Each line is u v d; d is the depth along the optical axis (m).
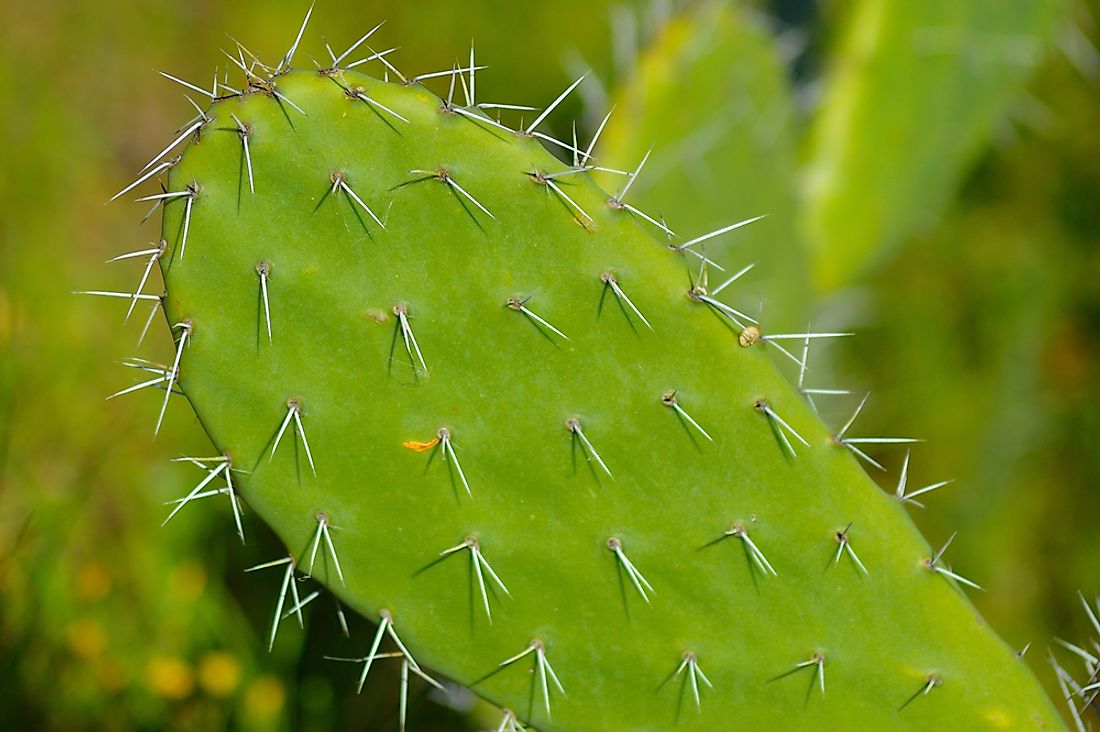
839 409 1.69
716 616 1.23
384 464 1.22
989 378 1.92
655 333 1.21
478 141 1.21
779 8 1.59
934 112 1.54
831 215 1.55
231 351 1.21
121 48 2.14
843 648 1.23
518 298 1.21
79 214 1.92
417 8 2.26
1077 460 1.85
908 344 1.95
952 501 1.82
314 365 1.21
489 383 1.22
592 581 1.23
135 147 2.07
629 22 1.45
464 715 1.45
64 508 1.49
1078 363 1.92
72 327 1.69
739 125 1.43
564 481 1.22
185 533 1.53
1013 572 1.75
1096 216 2.03
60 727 1.44
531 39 2.27
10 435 1.51
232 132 1.20
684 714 1.23
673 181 1.43
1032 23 1.53
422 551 1.22
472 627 1.23
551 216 1.21
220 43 2.22
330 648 1.47
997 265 2.00
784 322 1.49
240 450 1.21
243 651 1.47
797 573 1.22
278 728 1.45
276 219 1.20
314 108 1.20
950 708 1.23
